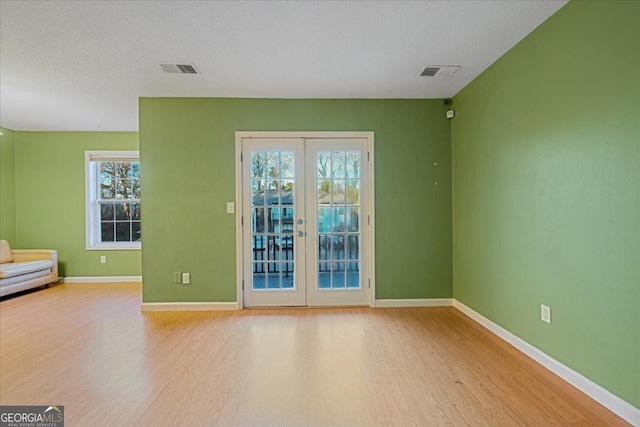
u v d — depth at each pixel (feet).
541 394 7.02
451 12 7.55
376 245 13.33
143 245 12.99
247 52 9.36
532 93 8.48
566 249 7.48
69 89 12.01
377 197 13.32
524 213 8.91
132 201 19.01
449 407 6.61
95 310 13.16
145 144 12.92
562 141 7.53
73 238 18.54
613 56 6.25
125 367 8.33
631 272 6.00
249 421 6.22
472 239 11.78
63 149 18.49
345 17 7.70
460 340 9.94
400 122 13.33
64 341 10.00
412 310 12.89
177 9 7.32
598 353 6.68
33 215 18.47
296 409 6.58
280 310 12.94
